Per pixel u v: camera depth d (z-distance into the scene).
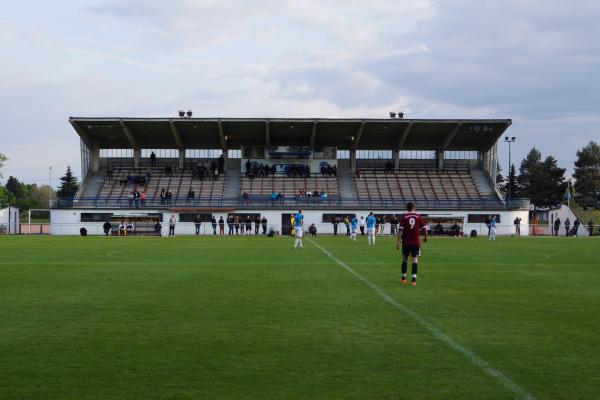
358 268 20.81
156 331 9.67
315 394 6.49
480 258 26.16
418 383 6.88
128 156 73.00
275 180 70.56
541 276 18.45
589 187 100.88
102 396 6.44
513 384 6.85
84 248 33.12
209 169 72.50
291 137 71.75
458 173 72.38
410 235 16.08
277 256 26.83
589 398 6.41
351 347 8.58
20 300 13.02
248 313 11.34
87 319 10.73
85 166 69.44
